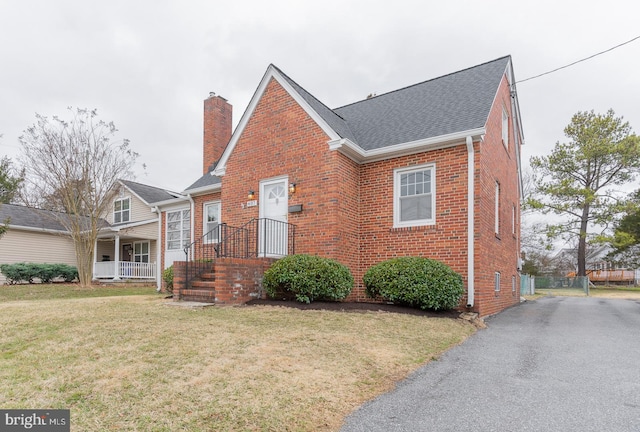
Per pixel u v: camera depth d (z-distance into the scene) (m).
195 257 12.63
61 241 19.66
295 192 9.48
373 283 7.74
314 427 2.77
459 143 8.34
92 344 4.51
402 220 9.11
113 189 16.73
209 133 15.14
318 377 3.68
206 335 4.95
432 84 11.74
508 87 12.28
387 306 7.55
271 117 10.16
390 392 3.55
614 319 8.23
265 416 2.84
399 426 2.85
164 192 23.62
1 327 5.44
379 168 9.49
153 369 3.68
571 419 2.99
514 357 4.83
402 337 5.40
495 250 9.58
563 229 25.06
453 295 7.25
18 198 21.02
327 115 10.20
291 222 9.45
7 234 17.67
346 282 7.65
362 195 9.66
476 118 8.58
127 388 3.23
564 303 12.79
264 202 10.12
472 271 7.90
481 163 8.23
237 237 10.34
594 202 24.03
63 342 4.61
